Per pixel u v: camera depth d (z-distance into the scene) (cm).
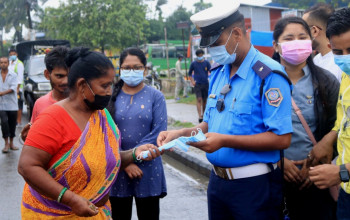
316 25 331
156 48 3200
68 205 199
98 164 208
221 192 262
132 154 242
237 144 240
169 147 235
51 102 303
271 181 256
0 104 809
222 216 272
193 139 231
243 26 256
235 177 254
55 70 294
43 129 200
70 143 204
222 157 253
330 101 280
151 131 339
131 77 329
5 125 812
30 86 1239
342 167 221
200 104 1018
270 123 240
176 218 452
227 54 252
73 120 207
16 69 1127
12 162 732
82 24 2511
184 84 1672
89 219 213
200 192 537
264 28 1852
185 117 1073
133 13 2605
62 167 203
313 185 286
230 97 256
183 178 608
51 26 2597
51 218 210
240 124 248
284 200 274
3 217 470
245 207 252
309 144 284
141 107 335
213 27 249
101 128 214
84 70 204
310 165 279
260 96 246
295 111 284
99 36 2498
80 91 207
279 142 242
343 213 242
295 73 291
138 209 339
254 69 249
